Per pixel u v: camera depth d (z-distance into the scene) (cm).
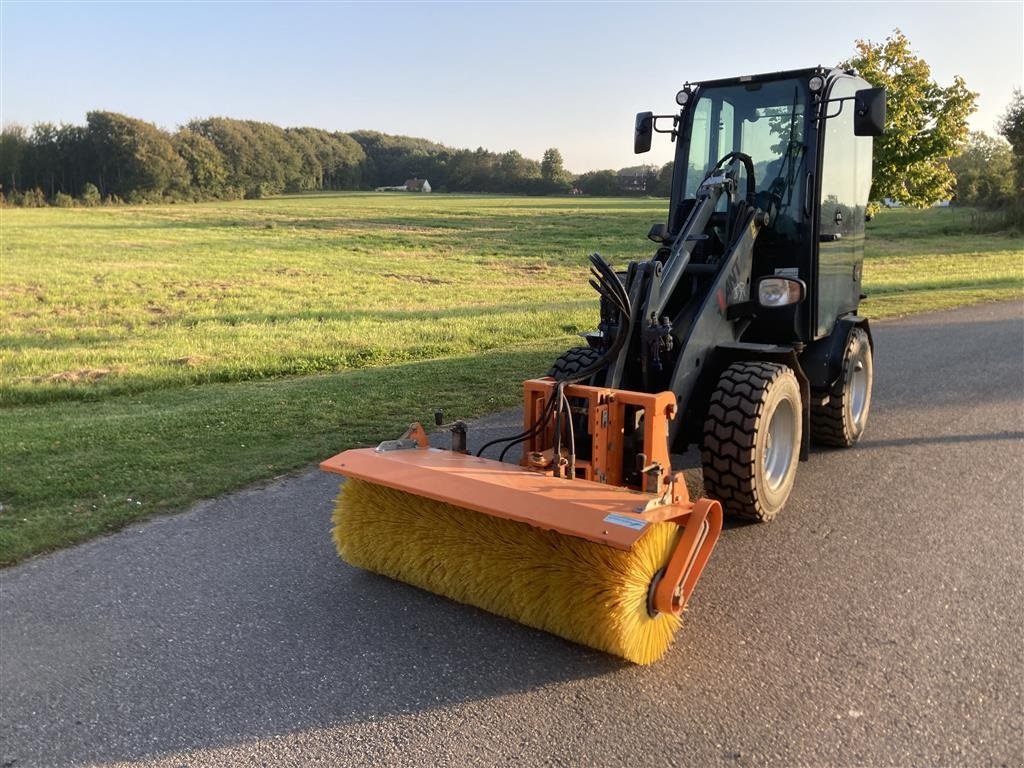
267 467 642
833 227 596
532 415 455
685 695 341
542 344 1260
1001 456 660
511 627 402
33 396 1027
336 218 5944
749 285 558
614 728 319
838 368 616
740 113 583
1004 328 1315
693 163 604
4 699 345
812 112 554
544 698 340
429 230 4894
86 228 5025
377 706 337
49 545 499
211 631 399
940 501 562
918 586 436
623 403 428
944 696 335
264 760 304
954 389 895
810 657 367
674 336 494
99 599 432
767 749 304
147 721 328
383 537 443
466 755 304
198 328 1672
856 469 634
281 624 405
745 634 388
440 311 1866
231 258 3425
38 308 2039
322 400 873
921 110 2138
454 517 414
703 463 503
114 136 9812
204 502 575
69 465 651
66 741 316
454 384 942
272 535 518
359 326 1627
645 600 362
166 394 1030
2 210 7212
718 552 481
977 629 389
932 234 4234
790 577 448
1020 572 451
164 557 485
